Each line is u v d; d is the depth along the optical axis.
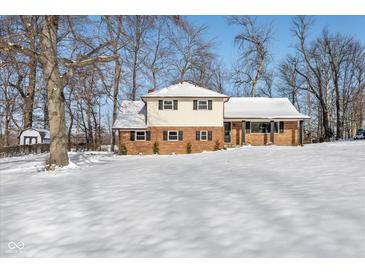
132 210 5.81
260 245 3.84
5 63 12.98
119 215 5.58
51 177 11.46
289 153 14.83
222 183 7.73
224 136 33.09
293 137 33.12
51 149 13.98
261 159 12.95
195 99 30.92
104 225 5.14
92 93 15.56
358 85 51.09
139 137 30.64
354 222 4.26
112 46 14.24
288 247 3.71
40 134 38.53
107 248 4.22
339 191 6.06
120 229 4.89
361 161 10.25
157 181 8.79
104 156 25.84
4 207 6.73
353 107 53.25
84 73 14.35
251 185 7.18
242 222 4.65
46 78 13.80
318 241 3.79
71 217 5.71
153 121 30.58
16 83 18.02
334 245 3.66
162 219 5.14
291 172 8.89
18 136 38.19
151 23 14.74
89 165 15.46
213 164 12.37
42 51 13.00
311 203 5.28
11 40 12.44
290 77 50.94
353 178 7.32
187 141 30.73
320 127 56.38
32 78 14.41
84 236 4.74
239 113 33.66
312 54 46.19
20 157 26.61
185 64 43.25
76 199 7.07
